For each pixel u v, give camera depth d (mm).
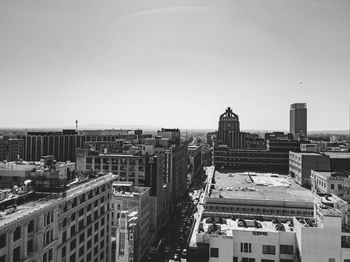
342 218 61844
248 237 63094
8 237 49781
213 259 61375
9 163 89062
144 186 142375
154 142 195375
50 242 60531
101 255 84625
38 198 63344
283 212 107250
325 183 117500
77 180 80250
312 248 57906
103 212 86312
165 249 128625
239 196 114250
